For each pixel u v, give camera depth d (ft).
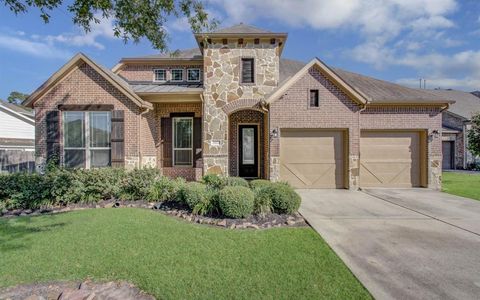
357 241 18.44
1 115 65.46
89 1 21.30
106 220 22.38
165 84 50.96
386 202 31.58
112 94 38.73
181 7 24.02
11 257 15.24
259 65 43.68
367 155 43.45
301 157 41.96
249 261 14.90
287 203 24.13
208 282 12.65
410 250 16.92
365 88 46.93
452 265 14.89
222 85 43.65
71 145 38.83
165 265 14.33
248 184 31.96
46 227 20.63
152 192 28.94
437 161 42.65
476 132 51.67
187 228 20.62
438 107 42.78
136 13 23.36
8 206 26.99
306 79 40.88
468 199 33.47
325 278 13.19
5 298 11.57
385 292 12.10
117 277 13.16
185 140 47.52
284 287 12.32
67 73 38.52
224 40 43.57
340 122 40.93
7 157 55.31
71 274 13.42
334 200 32.68
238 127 48.29
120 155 38.55
